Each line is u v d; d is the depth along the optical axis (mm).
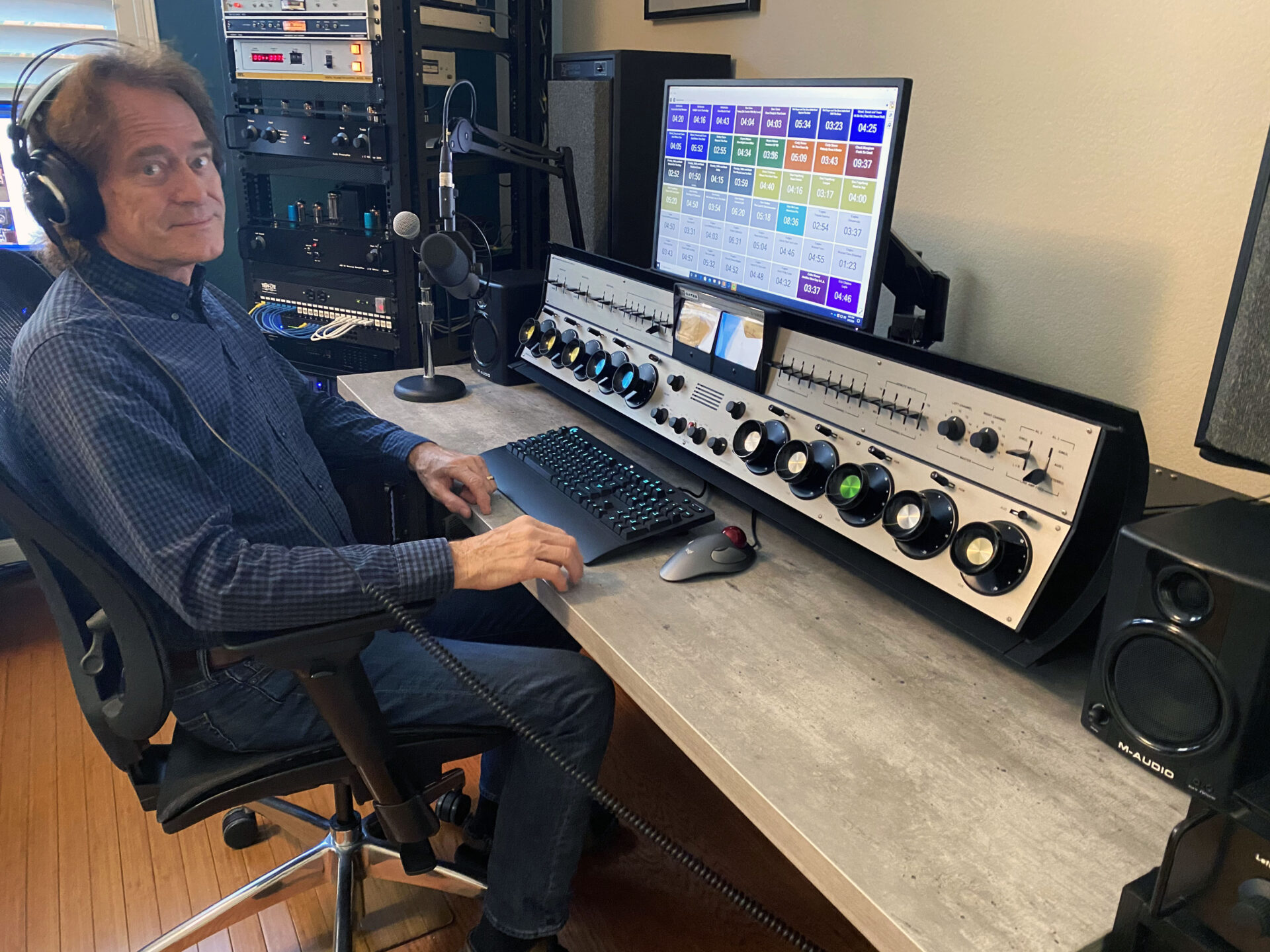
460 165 2086
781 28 1696
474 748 1171
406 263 2031
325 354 2258
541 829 1203
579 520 1196
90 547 914
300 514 1072
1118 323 1252
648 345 1453
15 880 1510
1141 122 1181
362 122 1953
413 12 1882
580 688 1192
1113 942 630
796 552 1160
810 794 743
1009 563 923
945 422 980
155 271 1104
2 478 857
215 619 966
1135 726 709
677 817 1676
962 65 1386
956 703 867
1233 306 671
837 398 1133
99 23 2254
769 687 883
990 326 1422
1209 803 611
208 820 1661
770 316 1207
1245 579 607
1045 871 676
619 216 1856
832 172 1118
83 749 1816
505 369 1754
